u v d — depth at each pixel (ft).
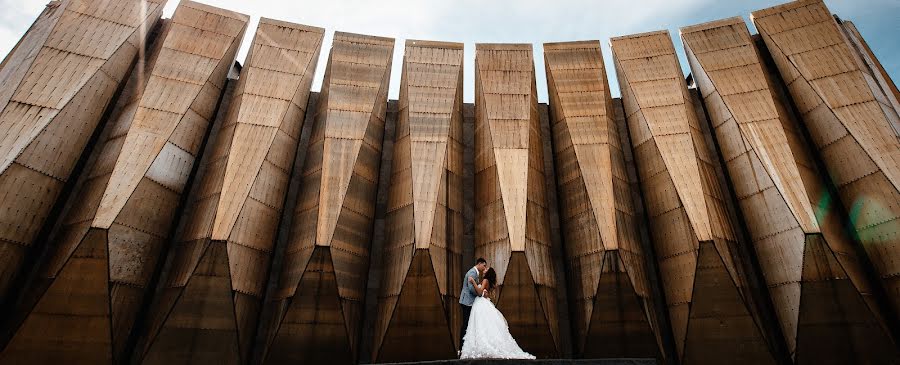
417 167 46.42
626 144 52.42
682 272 41.47
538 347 40.01
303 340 38.47
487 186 47.55
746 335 38.11
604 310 40.55
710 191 44.39
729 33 52.08
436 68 53.31
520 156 47.75
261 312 41.70
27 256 36.70
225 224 39.70
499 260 43.19
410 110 50.03
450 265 43.27
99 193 38.24
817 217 39.81
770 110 45.85
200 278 37.65
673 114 48.26
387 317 40.91
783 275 39.81
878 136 41.47
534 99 54.75
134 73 47.88
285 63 50.29
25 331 33.65
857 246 40.98
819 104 44.83
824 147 44.01
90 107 41.98
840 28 52.65
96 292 35.47
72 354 34.09
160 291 40.60
